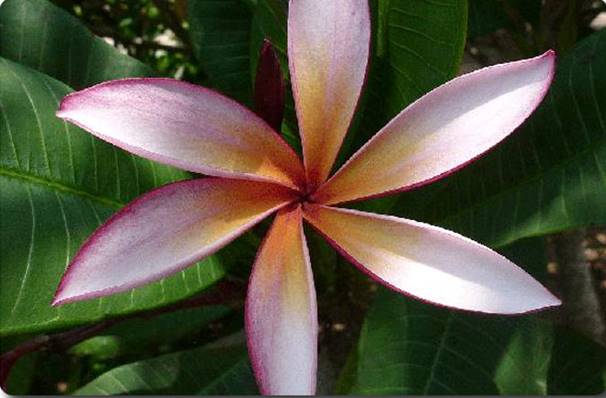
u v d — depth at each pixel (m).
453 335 0.24
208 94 0.21
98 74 0.28
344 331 0.34
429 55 0.24
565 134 0.24
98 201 0.23
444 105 0.21
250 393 0.27
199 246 0.20
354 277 0.31
